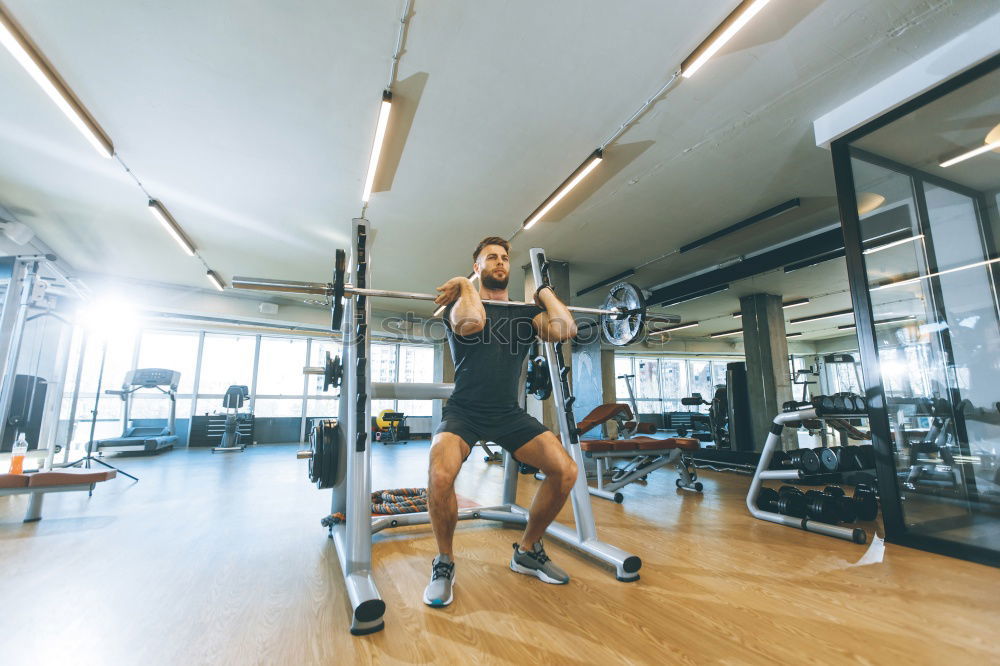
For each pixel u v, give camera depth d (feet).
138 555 5.36
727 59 6.83
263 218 12.51
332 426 5.54
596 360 15.71
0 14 6.07
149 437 19.36
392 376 29.50
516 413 4.27
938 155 6.79
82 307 12.37
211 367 24.48
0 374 9.54
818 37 6.42
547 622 3.59
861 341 6.86
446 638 3.32
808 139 8.81
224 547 5.68
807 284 18.16
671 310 22.22
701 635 3.39
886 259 7.07
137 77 7.24
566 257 15.66
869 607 3.93
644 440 9.82
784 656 3.10
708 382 32.81
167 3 5.94
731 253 15.12
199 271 17.49
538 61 6.91
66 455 12.01
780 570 4.89
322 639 3.31
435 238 13.89
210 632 3.42
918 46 6.56
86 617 3.68
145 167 9.94
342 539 5.30
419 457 17.92
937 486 6.86
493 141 8.93
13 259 9.93
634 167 9.88
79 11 6.06
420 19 6.18
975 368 6.68
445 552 4.06
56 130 8.70
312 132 8.64
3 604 3.94
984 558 5.19
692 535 6.35
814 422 9.87
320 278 17.84
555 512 4.31
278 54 6.79
